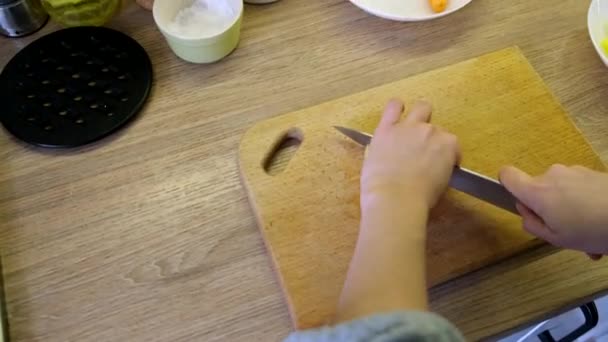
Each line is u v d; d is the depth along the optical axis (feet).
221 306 1.78
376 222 1.65
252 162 1.98
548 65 2.25
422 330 1.34
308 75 2.24
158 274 1.84
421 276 1.58
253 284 1.82
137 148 2.08
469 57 2.27
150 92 2.19
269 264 1.85
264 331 1.74
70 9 2.28
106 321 1.77
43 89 2.17
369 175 1.77
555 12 2.38
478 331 1.73
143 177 2.02
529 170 1.94
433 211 1.86
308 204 1.88
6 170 2.04
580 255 1.84
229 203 1.96
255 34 2.35
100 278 1.83
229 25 2.20
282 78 2.24
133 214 1.94
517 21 2.36
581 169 1.77
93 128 2.09
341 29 2.36
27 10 2.31
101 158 2.06
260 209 1.88
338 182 1.92
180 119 2.14
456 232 1.82
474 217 1.85
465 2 2.36
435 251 1.80
